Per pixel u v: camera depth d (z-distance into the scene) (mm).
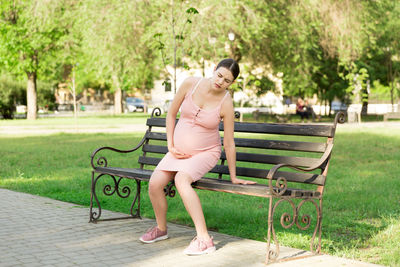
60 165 10156
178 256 3924
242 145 4660
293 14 24172
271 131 4484
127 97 58812
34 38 31016
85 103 57812
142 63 26703
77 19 26672
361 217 5527
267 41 25953
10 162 10625
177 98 4359
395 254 4000
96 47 24516
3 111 36531
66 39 29422
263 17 22328
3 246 4176
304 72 26875
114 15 23234
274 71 28906
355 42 24969
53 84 49688
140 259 3830
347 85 35500
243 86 23469
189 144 4238
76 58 29656
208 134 4281
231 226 5086
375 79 37094
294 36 24562
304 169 3867
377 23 29094
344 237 4695
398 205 6109
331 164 10422
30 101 34906
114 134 18688
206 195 6891
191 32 19719
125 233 4684
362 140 16188
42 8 26250
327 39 25656
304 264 3734
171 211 5789
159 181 4277
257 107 37938
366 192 6973
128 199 6543
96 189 7273
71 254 3951
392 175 8758
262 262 3770
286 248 4199
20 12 31625
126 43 24719
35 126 25281
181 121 4355
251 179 8281
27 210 5699
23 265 3648
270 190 3674
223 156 4750
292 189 3980
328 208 6012
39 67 34531
